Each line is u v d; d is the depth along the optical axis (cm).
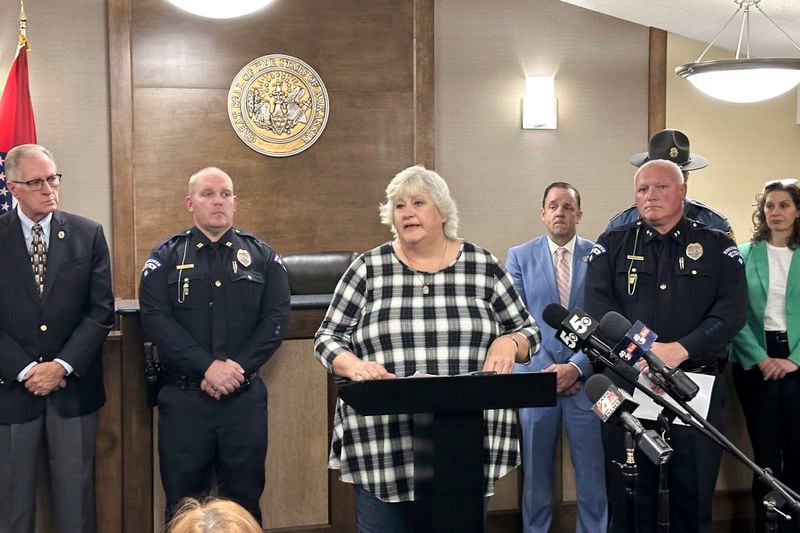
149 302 321
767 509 229
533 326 267
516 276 392
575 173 556
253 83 516
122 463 340
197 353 316
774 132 605
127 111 499
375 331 255
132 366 338
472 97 543
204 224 326
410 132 537
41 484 333
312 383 353
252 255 331
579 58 554
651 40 561
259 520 330
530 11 547
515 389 220
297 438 353
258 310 329
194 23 507
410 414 232
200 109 510
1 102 463
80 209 498
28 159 320
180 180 509
